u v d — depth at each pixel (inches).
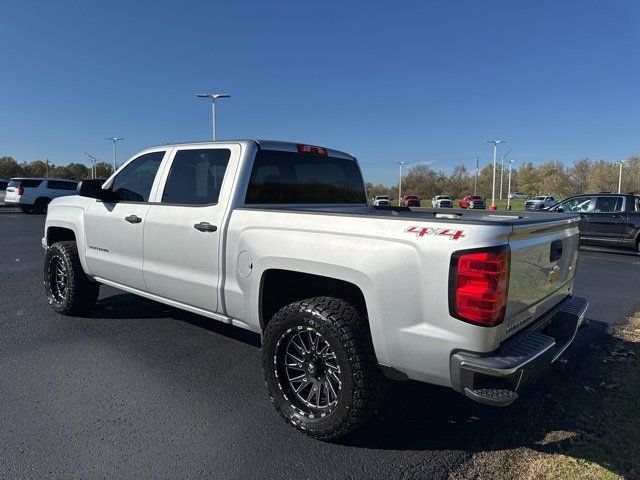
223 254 137.3
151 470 102.7
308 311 112.3
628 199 484.4
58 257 203.8
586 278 340.8
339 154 185.2
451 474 103.7
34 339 180.9
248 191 143.7
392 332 102.4
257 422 124.0
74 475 100.3
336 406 110.3
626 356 174.1
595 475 102.3
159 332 191.3
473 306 92.4
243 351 172.7
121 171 184.2
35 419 122.3
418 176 4493.1
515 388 94.3
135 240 166.6
